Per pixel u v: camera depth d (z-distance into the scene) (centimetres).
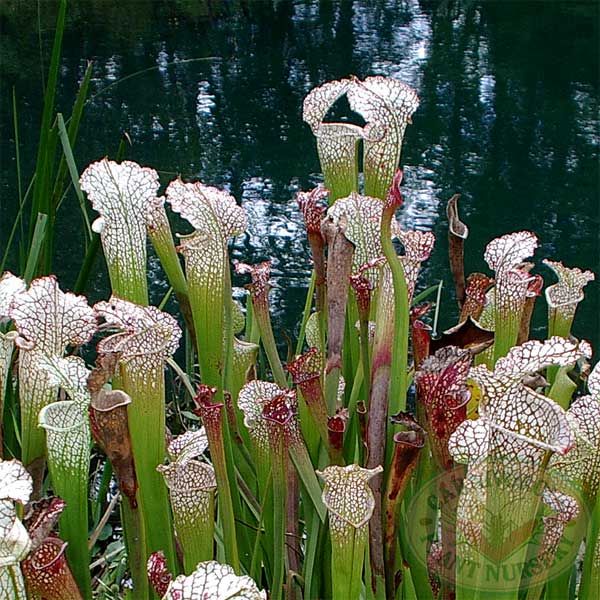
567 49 1097
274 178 615
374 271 171
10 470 144
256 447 174
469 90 905
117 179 164
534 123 793
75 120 205
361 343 165
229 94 877
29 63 916
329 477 154
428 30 1238
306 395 164
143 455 161
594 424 156
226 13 1387
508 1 1480
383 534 160
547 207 580
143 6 1370
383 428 160
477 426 144
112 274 166
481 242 516
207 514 163
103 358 152
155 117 770
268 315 177
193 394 186
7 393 188
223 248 168
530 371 145
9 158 611
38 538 149
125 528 157
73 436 156
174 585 141
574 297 177
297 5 1487
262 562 179
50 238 206
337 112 776
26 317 157
